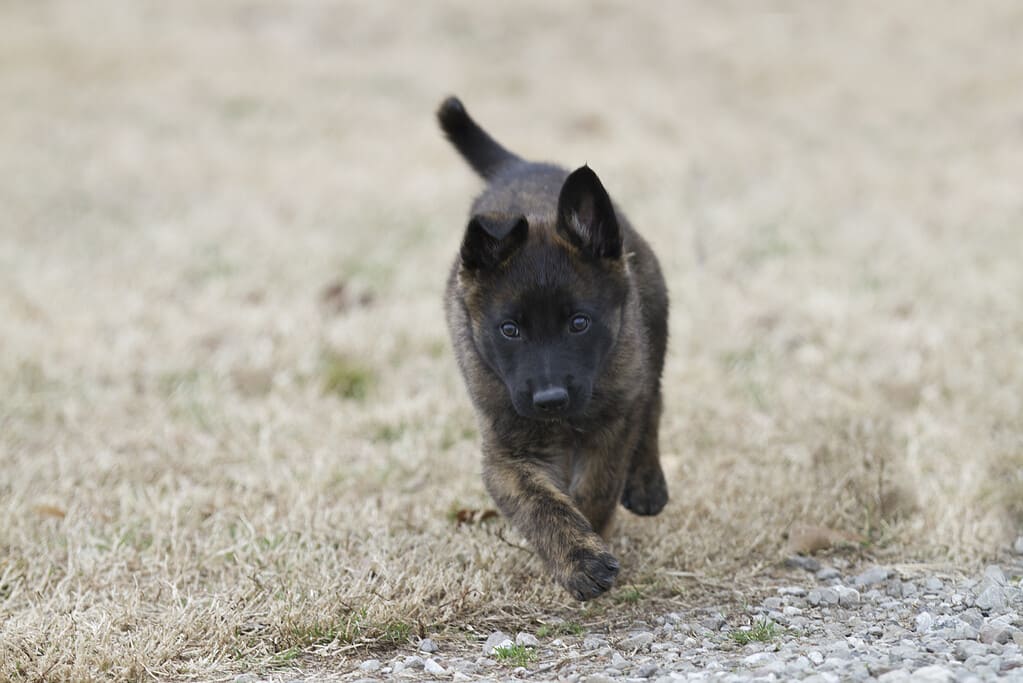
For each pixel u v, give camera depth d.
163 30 32.59
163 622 7.20
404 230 17.67
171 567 8.08
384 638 7.17
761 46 30.44
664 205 18.30
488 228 7.41
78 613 7.25
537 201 8.54
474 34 32.56
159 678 6.74
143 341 12.80
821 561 8.30
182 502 9.12
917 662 6.23
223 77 28.56
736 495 9.05
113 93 27.19
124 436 10.61
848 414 10.21
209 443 10.44
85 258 16.25
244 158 22.50
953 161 20.84
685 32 31.92
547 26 32.94
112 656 6.80
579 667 6.66
